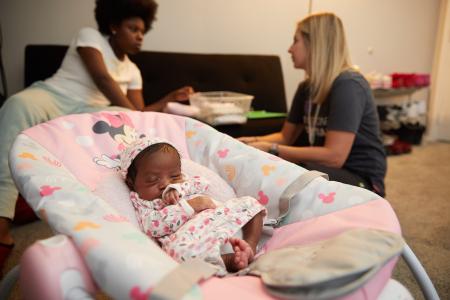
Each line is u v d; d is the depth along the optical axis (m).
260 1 2.92
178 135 1.14
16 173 0.75
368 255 0.56
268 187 0.92
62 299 0.52
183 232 0.80
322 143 1.55
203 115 1.97
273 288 0.55
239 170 1.00
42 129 0.94
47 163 0.80
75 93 1.68
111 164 0.98
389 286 0.68
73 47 1.72
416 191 2.26
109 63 1.74
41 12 2.20
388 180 2.47
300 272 0.54
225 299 0.50
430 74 3.92
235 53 2.91
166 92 2.36
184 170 1.03
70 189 0.71
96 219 0.63
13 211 1.22
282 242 0.82
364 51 3.57
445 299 1.18
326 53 1.45
